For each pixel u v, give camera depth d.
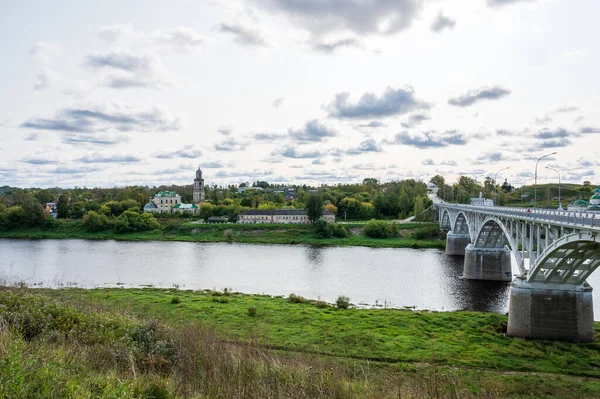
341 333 38.03
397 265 85.31
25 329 18.44
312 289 63.03
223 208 158.12
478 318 45.16
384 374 26.16
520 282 42.53
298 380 14.90
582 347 38.03
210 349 18.56
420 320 43.59
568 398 26.33
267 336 36.31
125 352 16.75
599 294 59.03
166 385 13.27
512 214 52.56
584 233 33.19
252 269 79.62
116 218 145.88
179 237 129.00
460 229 101.25
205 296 53.38
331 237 125.75
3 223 136.50
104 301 48.12
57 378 11.04
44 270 76.62
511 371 31.66
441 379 21.31
